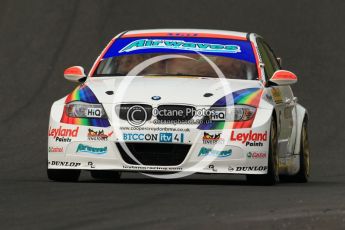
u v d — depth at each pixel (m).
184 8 91.44
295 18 88.31
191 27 87.19
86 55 80.00
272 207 24.80
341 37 83.44
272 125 33.81
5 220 22.08
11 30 86.25
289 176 39.59
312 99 67.69
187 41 37.16
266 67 37.28
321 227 21.33
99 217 22.58
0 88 70.88
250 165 32.75
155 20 88.69
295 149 38.91
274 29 86.06
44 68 76.50
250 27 86.88
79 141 33.06
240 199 26.80
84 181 34.34
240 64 36.19
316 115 63.28
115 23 87.69
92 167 32.97
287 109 37.50
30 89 70.94
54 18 88.94
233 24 87.81
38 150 50.62
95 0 92.94
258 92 34.16
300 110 40.19
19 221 21.92
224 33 38.03
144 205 25.00
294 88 70.56
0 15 90.31
